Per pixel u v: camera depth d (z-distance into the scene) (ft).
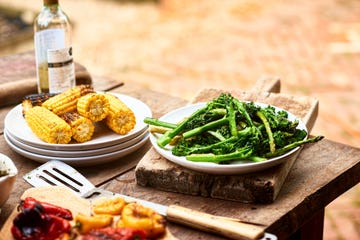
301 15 16.84
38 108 4.38
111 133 4.38
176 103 5.27
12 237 3.39
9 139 4.41
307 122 4.53
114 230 3.28
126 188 4.06
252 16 17.02
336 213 8.14
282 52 14.26
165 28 16.51
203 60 14.01
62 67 4.96
